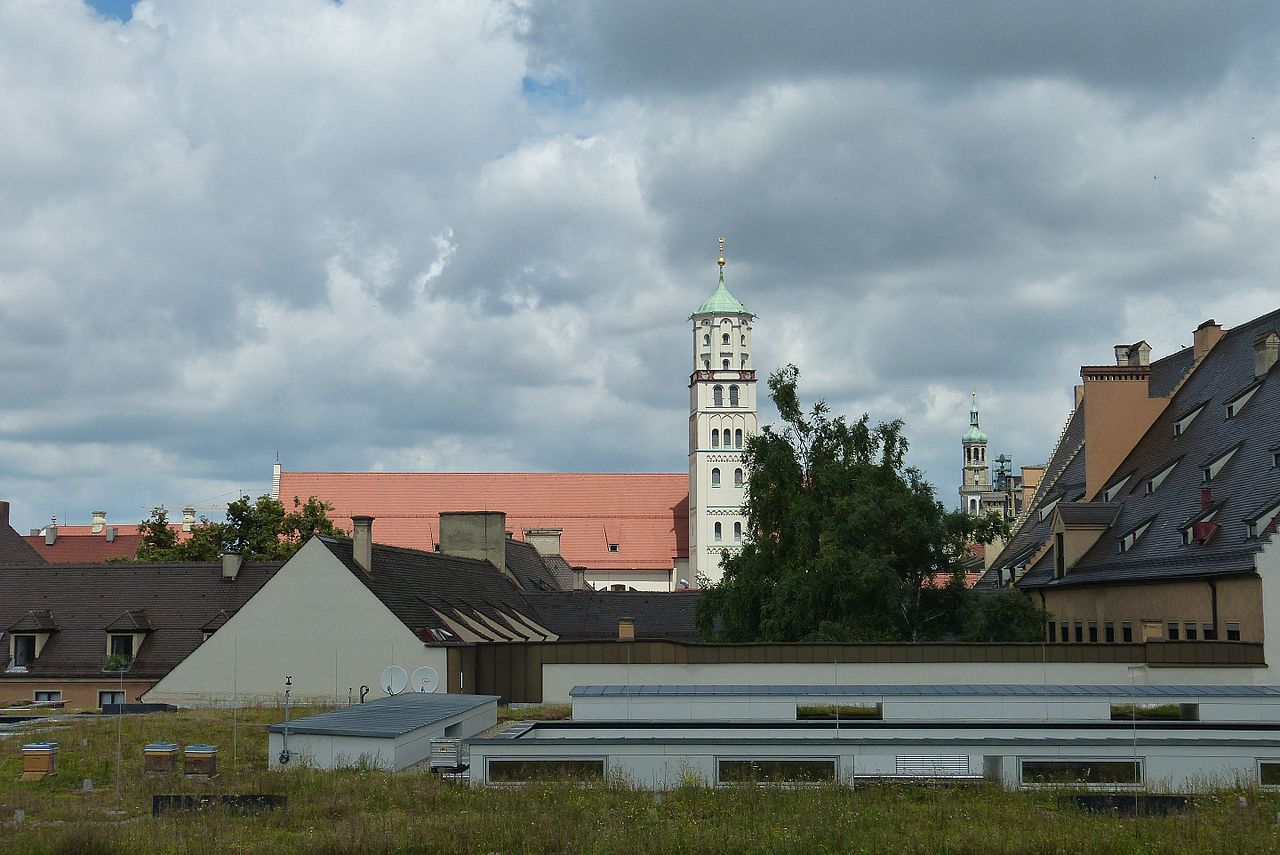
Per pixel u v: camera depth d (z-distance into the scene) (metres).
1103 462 78.00
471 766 38.19
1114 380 78.44
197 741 46.66
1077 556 71.31
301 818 34.06
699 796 35.59
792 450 77.44
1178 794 35.91
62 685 68.12
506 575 93.31
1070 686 48.38
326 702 61.09
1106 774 37.44
